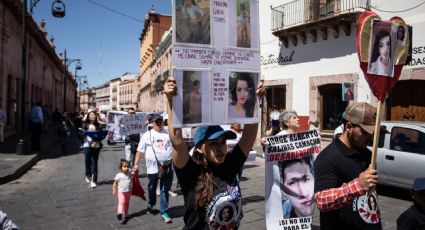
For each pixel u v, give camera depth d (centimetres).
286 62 1562
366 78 255
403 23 267
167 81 255
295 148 397
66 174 1095
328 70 1361
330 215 262
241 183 928
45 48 3419
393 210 699
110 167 1227
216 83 272
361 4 1240
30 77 2745
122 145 2003
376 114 251
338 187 254
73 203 745
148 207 670
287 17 1545
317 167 261
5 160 1245
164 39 3903
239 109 279
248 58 286
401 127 816
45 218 644
